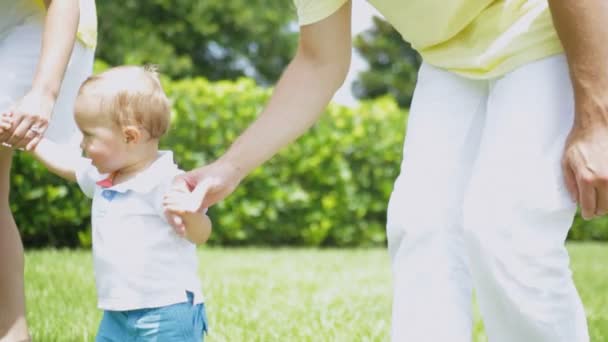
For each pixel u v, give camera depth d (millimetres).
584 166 2090
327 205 10078
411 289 2432
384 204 10320
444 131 2445
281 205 9898
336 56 2580
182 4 21078
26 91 2949
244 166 2439
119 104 2578
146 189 2561
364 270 7305
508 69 2281
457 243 2424
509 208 2191
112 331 2611
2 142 2646
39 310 4535
